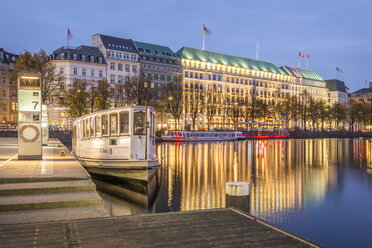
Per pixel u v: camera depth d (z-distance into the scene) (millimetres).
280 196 18562
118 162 20000
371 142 87250
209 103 112562
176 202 16344
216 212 9117
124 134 19812
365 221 13812
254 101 123438
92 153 22781
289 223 13562
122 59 102562
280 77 159875
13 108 89625
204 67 130500
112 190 18688
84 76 94625
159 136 87000
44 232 7195
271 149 56125
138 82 84188
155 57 111562
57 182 12016
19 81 18109
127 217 8523
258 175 26062
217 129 110562
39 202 9656
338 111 143500
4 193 10602
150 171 19828
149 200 16562
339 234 12266
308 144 74625
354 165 34312
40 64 64875
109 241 6691
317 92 181125
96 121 22125
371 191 20172
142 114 19672
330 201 17422
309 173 27891
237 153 46656
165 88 99062
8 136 60438
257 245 6574
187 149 54781
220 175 25625
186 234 7219
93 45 107250
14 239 6703
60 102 75500
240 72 143125
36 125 18391
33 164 16359
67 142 66625
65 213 9188
